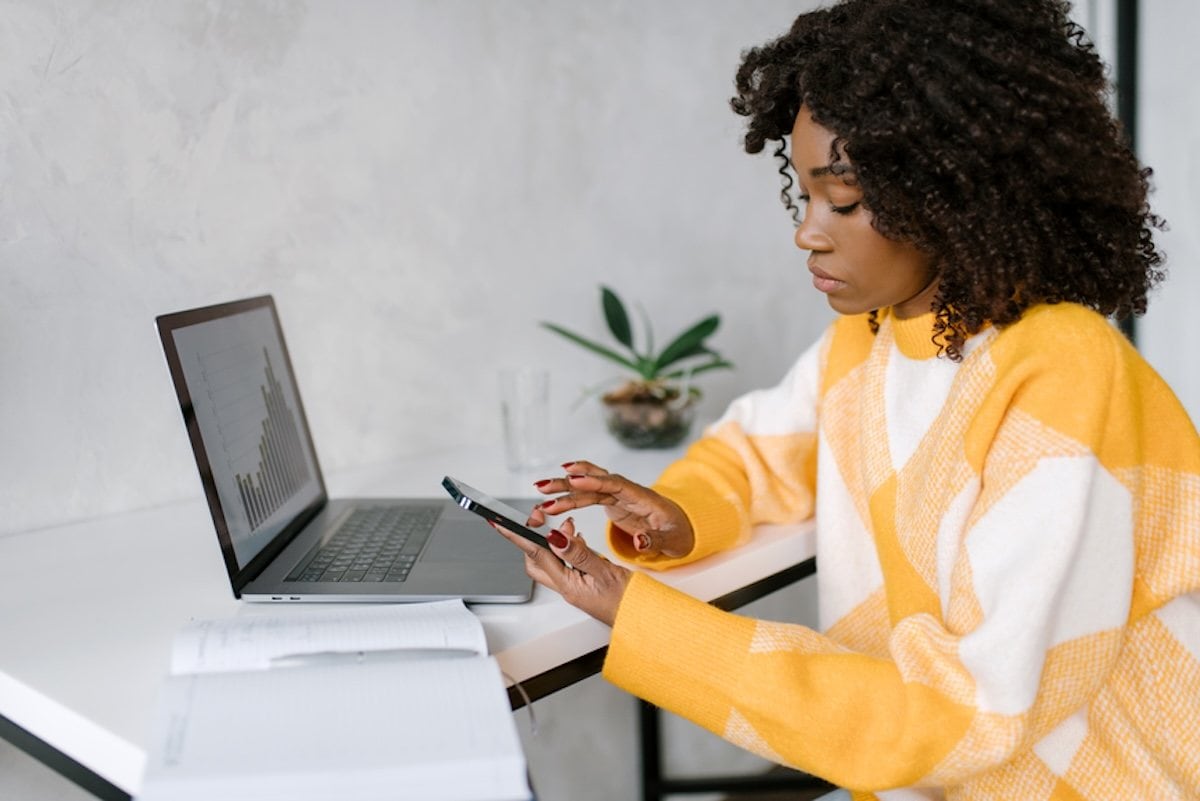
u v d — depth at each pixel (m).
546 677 0.91
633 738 1.94
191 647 0.78
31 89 1.18
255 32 1.36
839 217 0.91
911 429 1.00
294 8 1.39
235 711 0.70
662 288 1.86
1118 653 0.84
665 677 0.89
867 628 1.09
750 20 1.90
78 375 1.26
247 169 1.38
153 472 1.34
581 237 1.75
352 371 1.52
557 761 1.83
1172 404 0.89
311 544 1.12
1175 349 2.04
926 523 0.94
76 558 1.13
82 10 1.21
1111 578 0.83
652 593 0.90
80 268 1.25
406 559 1.06
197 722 0.68
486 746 0.67
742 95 1.04
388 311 1.55
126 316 1.29
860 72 0.85
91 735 0.76
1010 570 0.80
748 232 1.95
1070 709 0.83
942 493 0.91
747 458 1.19
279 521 1.12
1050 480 0.81
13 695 0.84
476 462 1.56
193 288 1.35
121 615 0.96
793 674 0.85
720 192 1.91
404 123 1.53
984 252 0.86
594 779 1.89
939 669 0.81
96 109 1.24
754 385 2.01
